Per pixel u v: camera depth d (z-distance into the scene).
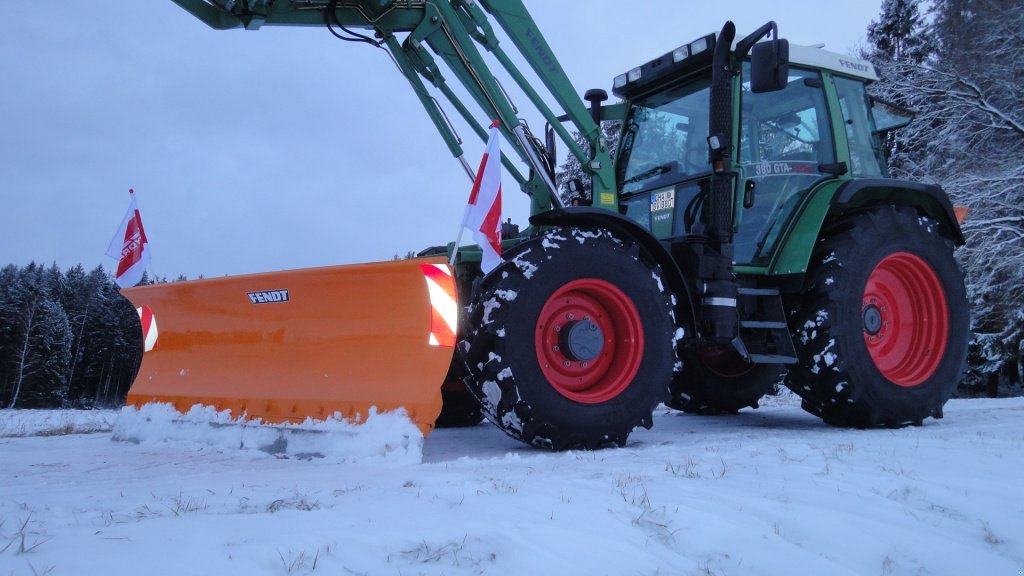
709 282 4.01
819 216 4.42
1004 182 12.29
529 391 3.33
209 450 3.66
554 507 2.10
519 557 1.68
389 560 1.63
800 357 4.51
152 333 4.52
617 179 5.11
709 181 4.37
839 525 2.03
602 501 2.17
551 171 4.43
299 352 3.74
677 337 3.87
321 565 1.58
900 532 2.01
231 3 3.70
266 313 3.90
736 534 1.92
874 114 5.73
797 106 4.88
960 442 3.59
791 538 1.95
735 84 4.43
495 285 3.46
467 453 3.60
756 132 4.64
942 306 4.89
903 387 4.57
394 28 4.04
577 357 3.56
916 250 4.77
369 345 3.49
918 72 13.56
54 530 1.83
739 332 4.23
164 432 4.01
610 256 3.66
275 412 3.66
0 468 3.17
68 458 3.47
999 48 13.16
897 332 4.89
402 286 3.37
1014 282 12.04
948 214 5.17
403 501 2.17
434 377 3.22
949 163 12.94
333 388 3.51
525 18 4.25
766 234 4.59
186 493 2.38
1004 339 12.95
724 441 3.88
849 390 4.38
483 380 3.40
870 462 2.96
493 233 3.41
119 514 2.04
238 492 2.38
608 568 1.65
